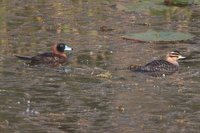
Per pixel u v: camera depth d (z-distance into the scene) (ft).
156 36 91.50
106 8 110.42
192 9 110.63
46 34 93.15
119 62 79.92
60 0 116.37
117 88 69.67
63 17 103.65
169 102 65.57
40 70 76.13
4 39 89.76
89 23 100.12
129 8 109.81
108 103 65.05
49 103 64.69
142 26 98.78
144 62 80.02
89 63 79.25
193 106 64.49
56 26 97.81
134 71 76.13
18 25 97.86
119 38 91.61
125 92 68.49
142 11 108.58
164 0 114.21
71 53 83.25
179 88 70.18
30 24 98.68
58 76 73.82
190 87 70.54
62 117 61.11
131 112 62.75
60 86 70.03
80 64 78.95
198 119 61.16
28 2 114.11
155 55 83.25
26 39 90.07
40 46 86.69
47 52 81.87
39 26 97.71
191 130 58.44
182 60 81.20
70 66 78.07
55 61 79.56
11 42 88.28
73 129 58.23
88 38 91.45
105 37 92.02
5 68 76.38
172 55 79.00
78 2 114.83
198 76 74.90
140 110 63.31
